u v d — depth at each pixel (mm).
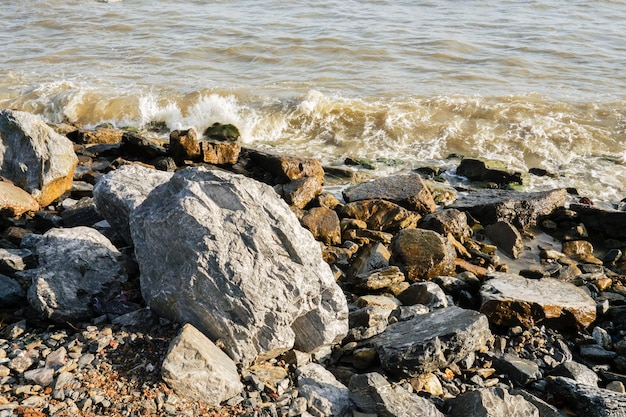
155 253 7176
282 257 6996
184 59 24000
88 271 7582
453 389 7215
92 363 6234
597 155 17266
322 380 6711
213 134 17781
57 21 29125
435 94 20531
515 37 27828
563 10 32750
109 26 28453
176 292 6828
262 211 7113
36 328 7145
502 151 17344
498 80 22297
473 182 15469
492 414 6242
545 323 9047
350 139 17812
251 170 13891
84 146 14672
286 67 23359
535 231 12969
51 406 5609
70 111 18922
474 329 7555
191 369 6074
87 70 22391
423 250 10359
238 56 24609
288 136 18125
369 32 27953
